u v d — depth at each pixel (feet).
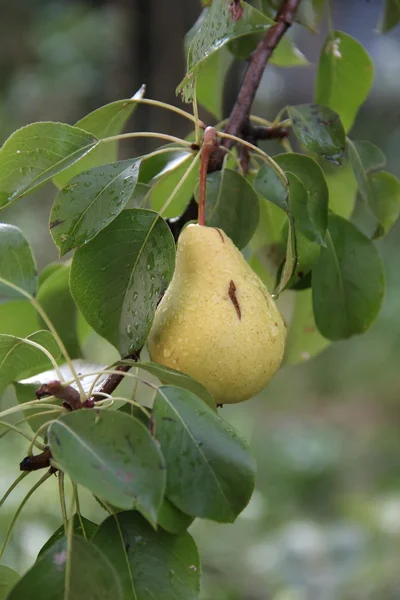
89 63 11.55
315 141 3.03
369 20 9.11
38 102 11.88
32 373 3.01
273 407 11.80
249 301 2.70
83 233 2.72
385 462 9.62
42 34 11.86
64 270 3.21
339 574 5.88
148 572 2.62
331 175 3.27
